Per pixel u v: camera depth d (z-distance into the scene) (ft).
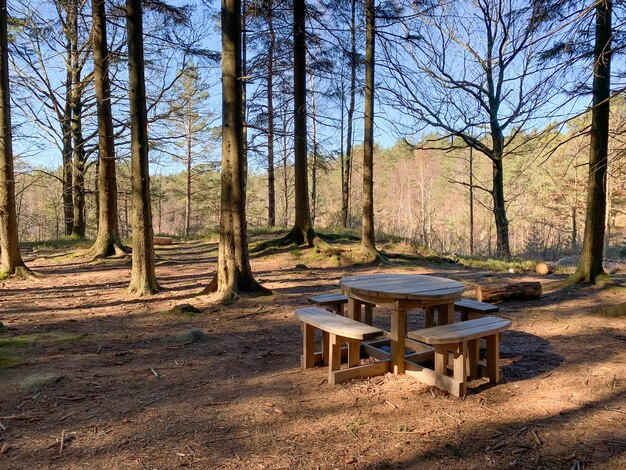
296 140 39.96
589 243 24.34
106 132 38.99
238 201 22.81
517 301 22.00
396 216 160.45
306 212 40.60
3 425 9.30
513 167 98.68
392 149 175.01
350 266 35.12
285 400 10.64
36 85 42.19
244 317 19.36
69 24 50.83
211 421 9.51
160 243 51.72
